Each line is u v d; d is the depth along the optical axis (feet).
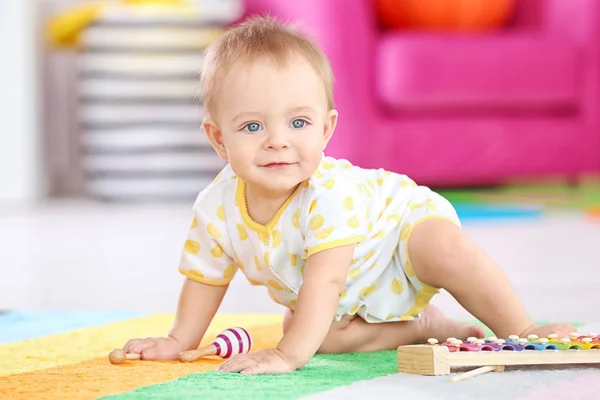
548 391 3.76
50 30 19.26
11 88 17.79
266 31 4.76
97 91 17.74
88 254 10.69
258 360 4.34
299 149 4.59
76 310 6.91
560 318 6.23
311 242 4.68
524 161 14.67
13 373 4.41
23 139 18.06
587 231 12.07
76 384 4.08
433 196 5.15
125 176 17.98
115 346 5.25
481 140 14.43
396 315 5.10
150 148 17.83
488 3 15.40
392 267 5.08
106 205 17.85
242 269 5.08
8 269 9.55
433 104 14.11
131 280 8.59
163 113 17.78
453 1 15.17
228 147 4.66
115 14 17.67
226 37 4.82
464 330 5.23
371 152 13.97
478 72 14.12
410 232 4.98
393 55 13.87
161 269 9.31
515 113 14.65
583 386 3.84
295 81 4.57
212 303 5.12
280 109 4.55
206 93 4.78
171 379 4.18
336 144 13.96
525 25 16.06
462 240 4.88
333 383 4.00
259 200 4.84
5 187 17.89
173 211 16.20
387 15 15.14
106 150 17.92
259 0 15.79
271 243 4.83
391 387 3.86
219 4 19.03
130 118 17.78
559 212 14.42
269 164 4.58
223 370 4.33
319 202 4.71
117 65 17.69
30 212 16.70
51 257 10.50
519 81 14.34
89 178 18.84
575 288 7.63
